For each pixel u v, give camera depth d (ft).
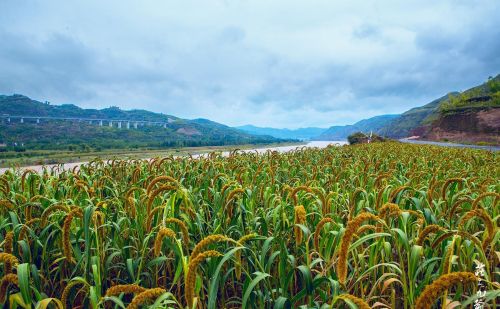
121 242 14.01
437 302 11.67
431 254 11.54
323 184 22.61
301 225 10.09
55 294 13.47
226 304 12.09
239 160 37.22
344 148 71.56
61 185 20.04
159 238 7.73
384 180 21.20
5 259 7.23
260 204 19.13
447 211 16.19
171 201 10.78
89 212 10.30
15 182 21.85
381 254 12.04
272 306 10.44
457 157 50.39
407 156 47.60
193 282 6.67
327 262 10.84
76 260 12.70
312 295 9.43
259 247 13.33
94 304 7.41
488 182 21.36
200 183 21.29
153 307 6.30
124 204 16.40
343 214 16.84
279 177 27.68
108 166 33.04
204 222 13.79
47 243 12.43
